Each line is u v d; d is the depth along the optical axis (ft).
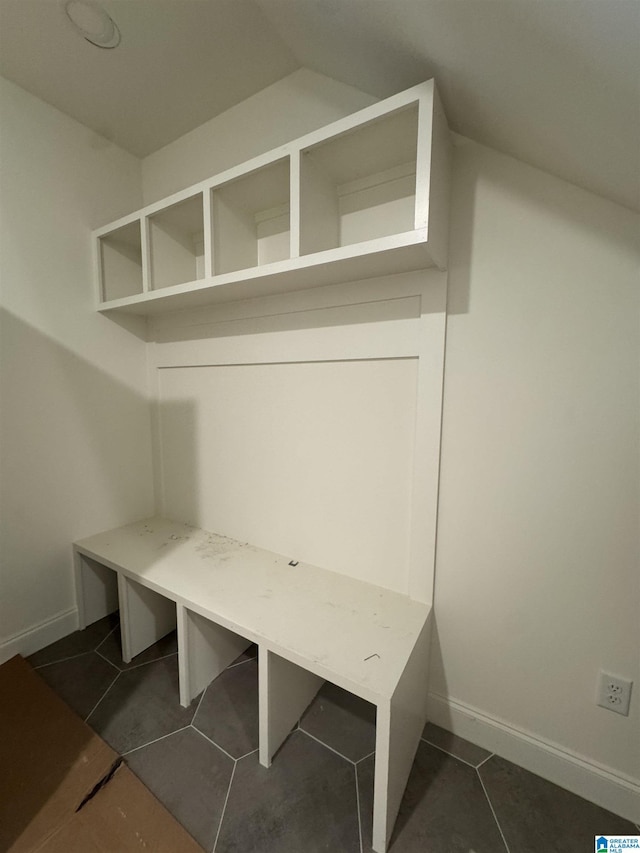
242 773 3.47
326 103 4.08
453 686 3.94
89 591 5.52
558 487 3.27
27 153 4.57
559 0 1.60
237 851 2.88
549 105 2.31
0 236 4.42
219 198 4.17
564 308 3.11
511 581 3.55
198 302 4.95
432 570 3.86
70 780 3.32
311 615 3.68
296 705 3.99
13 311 4.58
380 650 3.21
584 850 2.95
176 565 4.69
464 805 3.25
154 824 3.00
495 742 3.73
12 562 4.77
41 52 3.99
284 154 3.39
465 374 3.57
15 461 4.72
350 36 3.01
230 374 5.20
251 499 5.21
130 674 4.64
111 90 4.51
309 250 3.57
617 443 3.02
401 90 3.46
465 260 3.47
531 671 3.54
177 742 3.76
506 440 3.44
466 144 3.37
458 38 2.26
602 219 2.92
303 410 4.59
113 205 5.49
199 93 4.57
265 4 3.33
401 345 3.81
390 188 3.75
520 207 3.21
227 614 3.68
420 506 3.85
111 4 3.47
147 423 6.21
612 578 3.13
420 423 3.76
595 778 3.30
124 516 5.98
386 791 2.81
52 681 4.52
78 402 5.30
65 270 5.03
